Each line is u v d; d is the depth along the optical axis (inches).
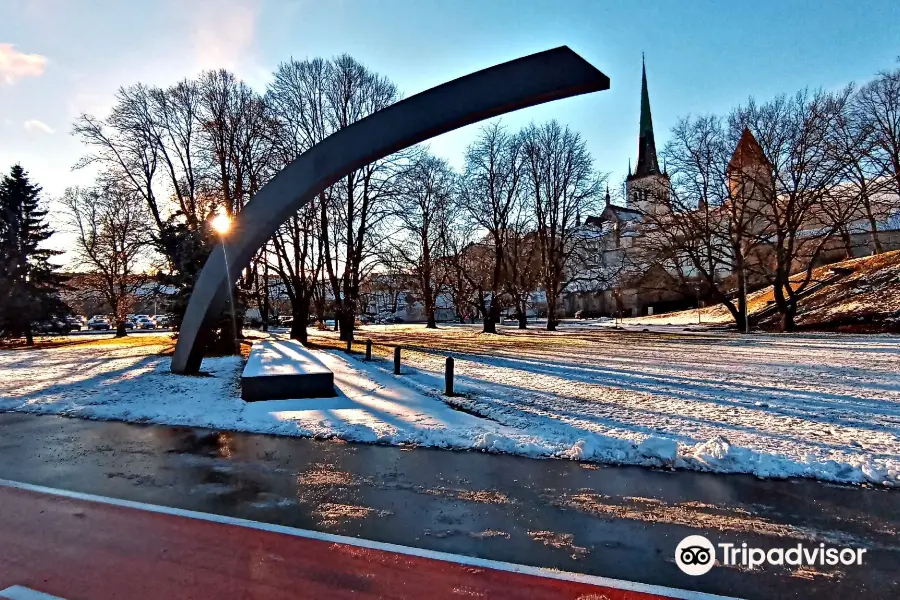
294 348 691.4
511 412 333.1
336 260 1096.8
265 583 127.7
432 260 1627.7
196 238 755.4
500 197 1470.2
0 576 131.6
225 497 193.2
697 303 1993.1
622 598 122.8
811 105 1163.9
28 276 1154.7
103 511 178.1
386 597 121.3
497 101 365.1
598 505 184.9
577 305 2603.3
